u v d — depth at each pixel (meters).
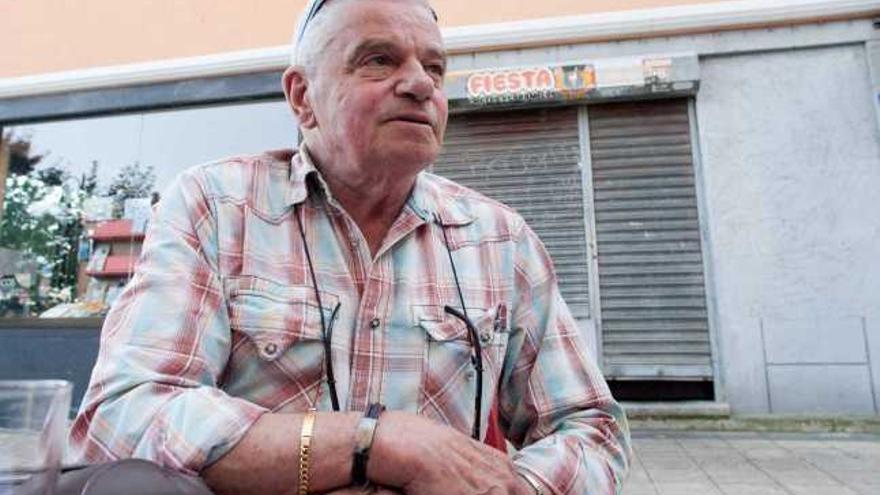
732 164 4.82
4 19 6.09
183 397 0.88
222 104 5.62
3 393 0.64
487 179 5.17
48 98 5.80
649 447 3.85
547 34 5.18
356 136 1.10
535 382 1.24
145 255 1.05
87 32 5.96
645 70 4.93
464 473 0.87
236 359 1.03
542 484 0.98
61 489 0.65
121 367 0.91
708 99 4.93
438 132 1.16
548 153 5.12
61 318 5.33
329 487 0.84
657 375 4.66
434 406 1.08
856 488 2.91
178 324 0.97
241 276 1.07
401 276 1.15
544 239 5.00
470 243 1.26
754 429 4.31
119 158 5.68
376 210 1.21
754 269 4.66
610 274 4.86
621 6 5.22
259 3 5.79
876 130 4.68
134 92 5.70
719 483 3.03
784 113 4.82
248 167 1.20
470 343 1.14
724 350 4.59
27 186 5.72
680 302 4.73
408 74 1.11
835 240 4.61
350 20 1.12
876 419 4.21
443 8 5.46
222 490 0.82
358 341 1.08
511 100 5.10
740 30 4.96
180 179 1.16
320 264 1.11
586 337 4.79
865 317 4.50
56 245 5.59
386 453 0.84
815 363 4.49
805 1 4.82
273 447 0.83
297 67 1.23
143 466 0.70
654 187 4.93
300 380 1.02
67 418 0.69
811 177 4.71
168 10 5.89
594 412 1.18
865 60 4.79
